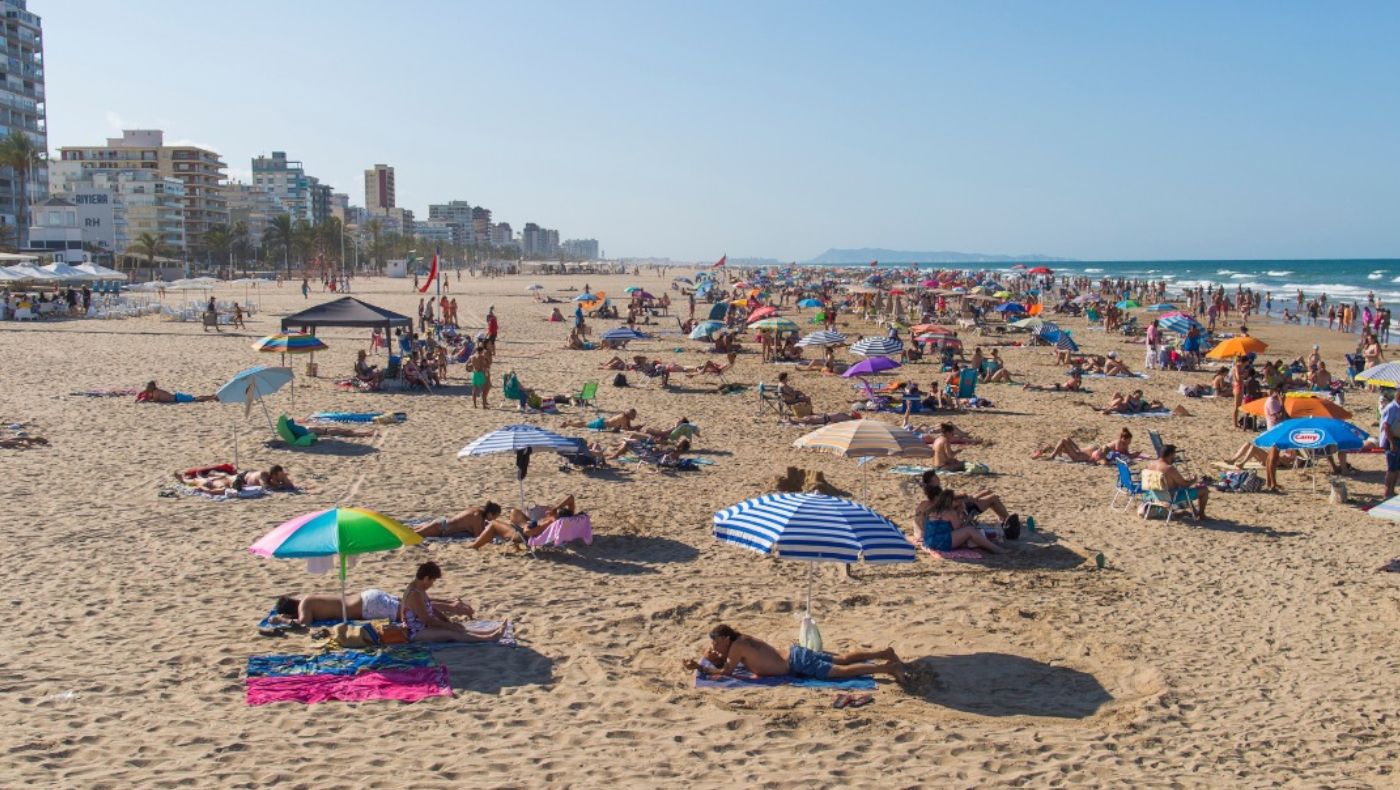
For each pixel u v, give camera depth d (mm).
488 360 23656
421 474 16484
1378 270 181625
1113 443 19562
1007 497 16078
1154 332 35188
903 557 8742
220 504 14133
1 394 23078
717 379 30594
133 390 24250
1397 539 13812
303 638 9281
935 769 7156
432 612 9477
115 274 54344
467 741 7387
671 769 7039
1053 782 7008
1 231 101562
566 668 8906
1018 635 10055
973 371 26188
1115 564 12555
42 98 121125
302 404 23547
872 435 13203
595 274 174750
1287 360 41344
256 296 77312
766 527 8836
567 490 15781
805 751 7395
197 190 162625
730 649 8883
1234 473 17156
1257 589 11602
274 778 6660
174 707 7770
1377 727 8078
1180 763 7367
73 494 14375
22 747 6934
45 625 9453
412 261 167750
